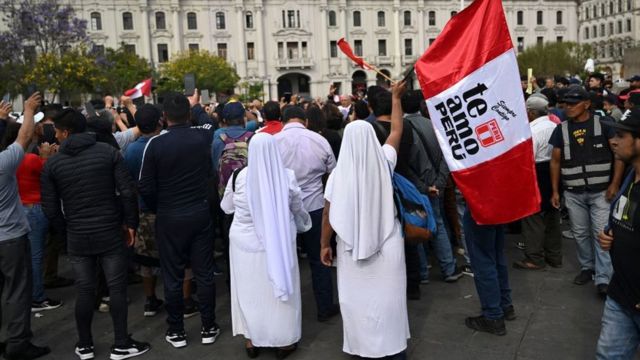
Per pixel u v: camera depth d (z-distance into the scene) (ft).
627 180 10.74
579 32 246.88
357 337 13.98
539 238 20.97
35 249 19.26
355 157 13.26
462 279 20.71
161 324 17.89
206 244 15.92
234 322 15.52
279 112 19.67
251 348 15.15
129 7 201.77
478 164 14.07
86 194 14.74
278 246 14.28
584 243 19.04
